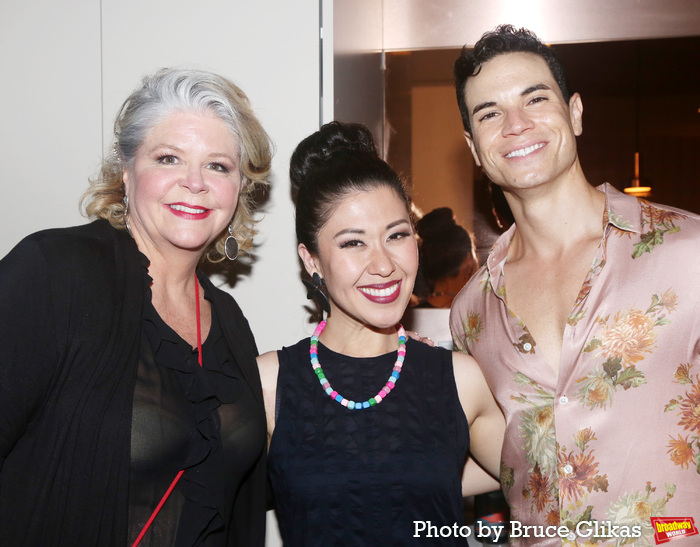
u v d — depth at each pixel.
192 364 1.42
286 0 1.90
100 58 1.94
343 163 1.49
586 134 2.86
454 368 1.56
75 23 1.94
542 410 1.49
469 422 1.56
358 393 1.49
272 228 1.92
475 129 1.61
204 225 1.45
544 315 1.56
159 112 1.42
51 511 1.21
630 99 2.82
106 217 1.51
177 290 1.53
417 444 1.43
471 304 1.70
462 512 1.42
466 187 2.84
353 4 2.23
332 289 1.47
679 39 2.76
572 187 1.58
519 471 1.52
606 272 1.48
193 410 1.38
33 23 1.95
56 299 1.26
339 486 1.38
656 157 2.81
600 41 2.81
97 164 1.93
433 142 2.87
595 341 1.45
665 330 1.42
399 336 1.54
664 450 1.38
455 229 2.84
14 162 1.96
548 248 1.61
